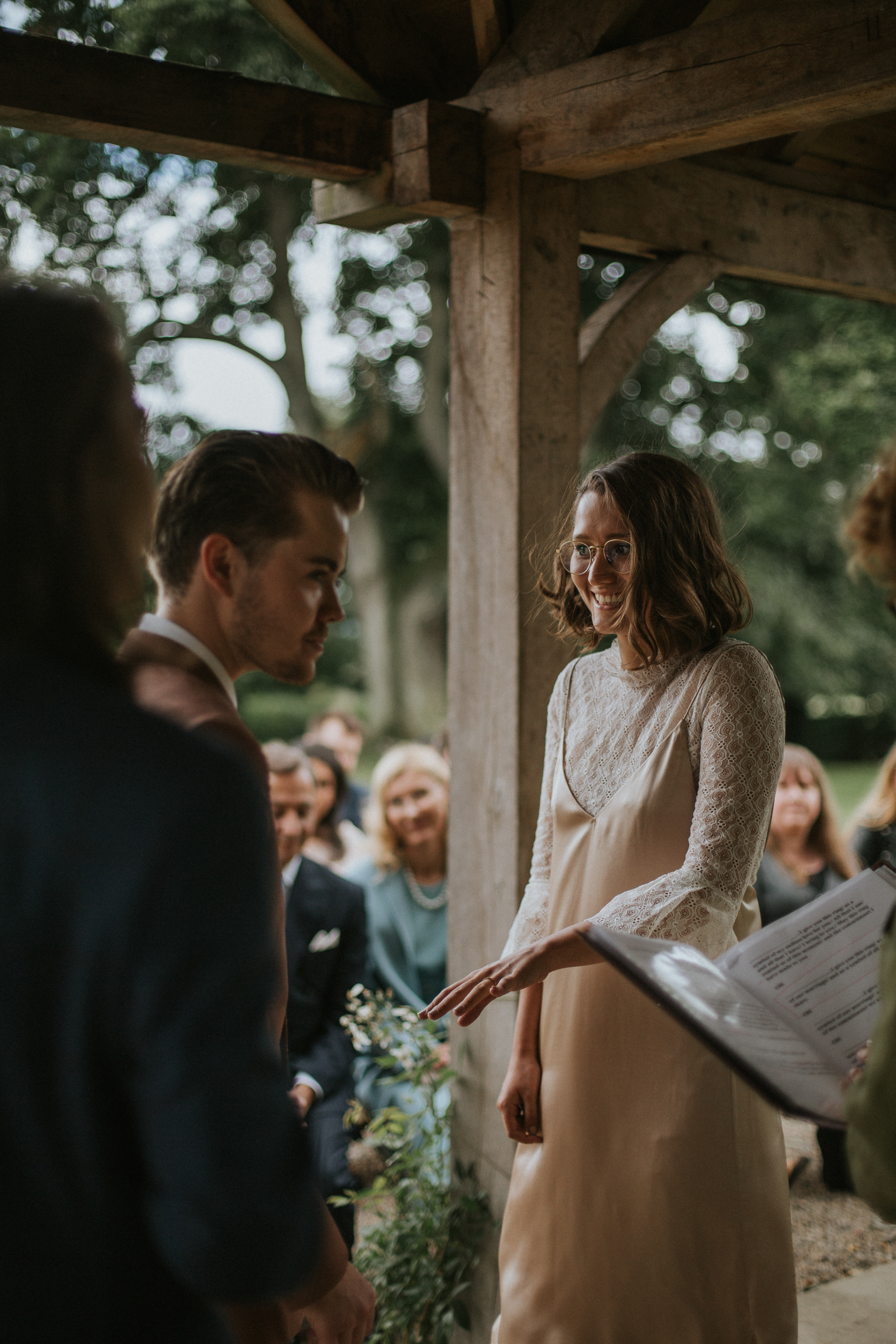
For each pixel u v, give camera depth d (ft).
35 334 2.81
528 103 8.80
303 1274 2.67
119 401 2.94
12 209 22.29
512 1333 6.41
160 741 2.67
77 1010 2.51
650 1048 6.16
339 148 8.85
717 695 6.11
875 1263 9.92
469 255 9.18
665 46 8.03
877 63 7.04
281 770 10.89
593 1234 6.16
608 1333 6.07
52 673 2.77
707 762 6.06
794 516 65.10
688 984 4.10
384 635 69.67
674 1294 5.96
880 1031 3.57
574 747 6.74
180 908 2.49
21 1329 2.58
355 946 11.00
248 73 21.67
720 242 10.06
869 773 72.28
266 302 50.52
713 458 62.80
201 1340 2.87
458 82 9.64
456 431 9.32
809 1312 9.07
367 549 67.36
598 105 8.38
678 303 9.80
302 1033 10.75
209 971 2.51
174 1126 2.46
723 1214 5.99
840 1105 3.76
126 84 7.92
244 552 4.27
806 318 60.80
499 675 8.96
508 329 8.90
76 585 2.85
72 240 23.52
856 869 13.08
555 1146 6.37
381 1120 9.57
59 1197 2.60
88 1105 2.55
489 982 5.71
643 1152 6.08
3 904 2.56
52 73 7.67
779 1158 6.35
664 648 6.33
